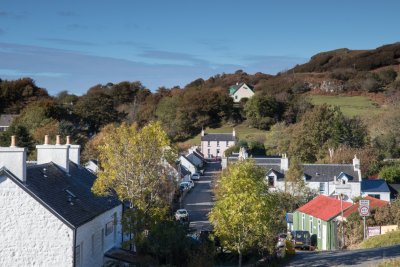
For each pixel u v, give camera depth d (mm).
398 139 109438
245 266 38375
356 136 107000
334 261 34656
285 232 57812
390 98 164625
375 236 47406
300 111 157375
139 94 194750
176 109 168000
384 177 84938
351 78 199375
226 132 159250
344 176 76938
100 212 34812
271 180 78438
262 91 194500
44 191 30906
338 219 51719
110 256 35719
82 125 141500
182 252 37250
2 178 28859
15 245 28781
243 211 34062
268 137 135500
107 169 37000
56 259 28750
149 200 37844
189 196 88375
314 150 107250
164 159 38500
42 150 38031
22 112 131375
